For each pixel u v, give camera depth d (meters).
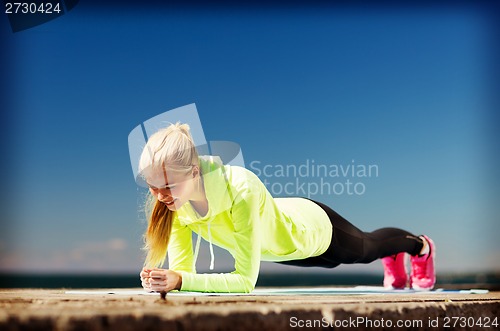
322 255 2.84
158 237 2.45
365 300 1.89
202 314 1.48
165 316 1.45
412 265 3.31
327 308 1.64
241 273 2.28
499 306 2.03
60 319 1.40
